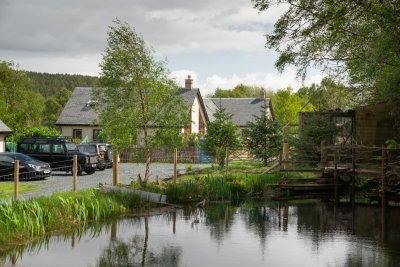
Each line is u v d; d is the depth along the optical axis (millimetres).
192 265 11461
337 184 23750
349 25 22406
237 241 14016
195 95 54625
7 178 24750
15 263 11203
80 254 12133
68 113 54469
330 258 12328
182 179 24766
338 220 17531
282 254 12672
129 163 38531
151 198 19234
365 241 14203
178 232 14969
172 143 21297
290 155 29266
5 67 55281
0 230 12820
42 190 20203
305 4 23031
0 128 33750
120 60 20453
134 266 11273
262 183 23969
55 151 29328
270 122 31109
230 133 34969
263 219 17500
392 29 18812
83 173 30125
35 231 13758
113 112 20734
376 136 28391
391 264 11766
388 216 18375
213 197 21828
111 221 16188
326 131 28969
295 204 21219
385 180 20875
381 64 20422
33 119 55281
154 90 20797
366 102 29812
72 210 15508
